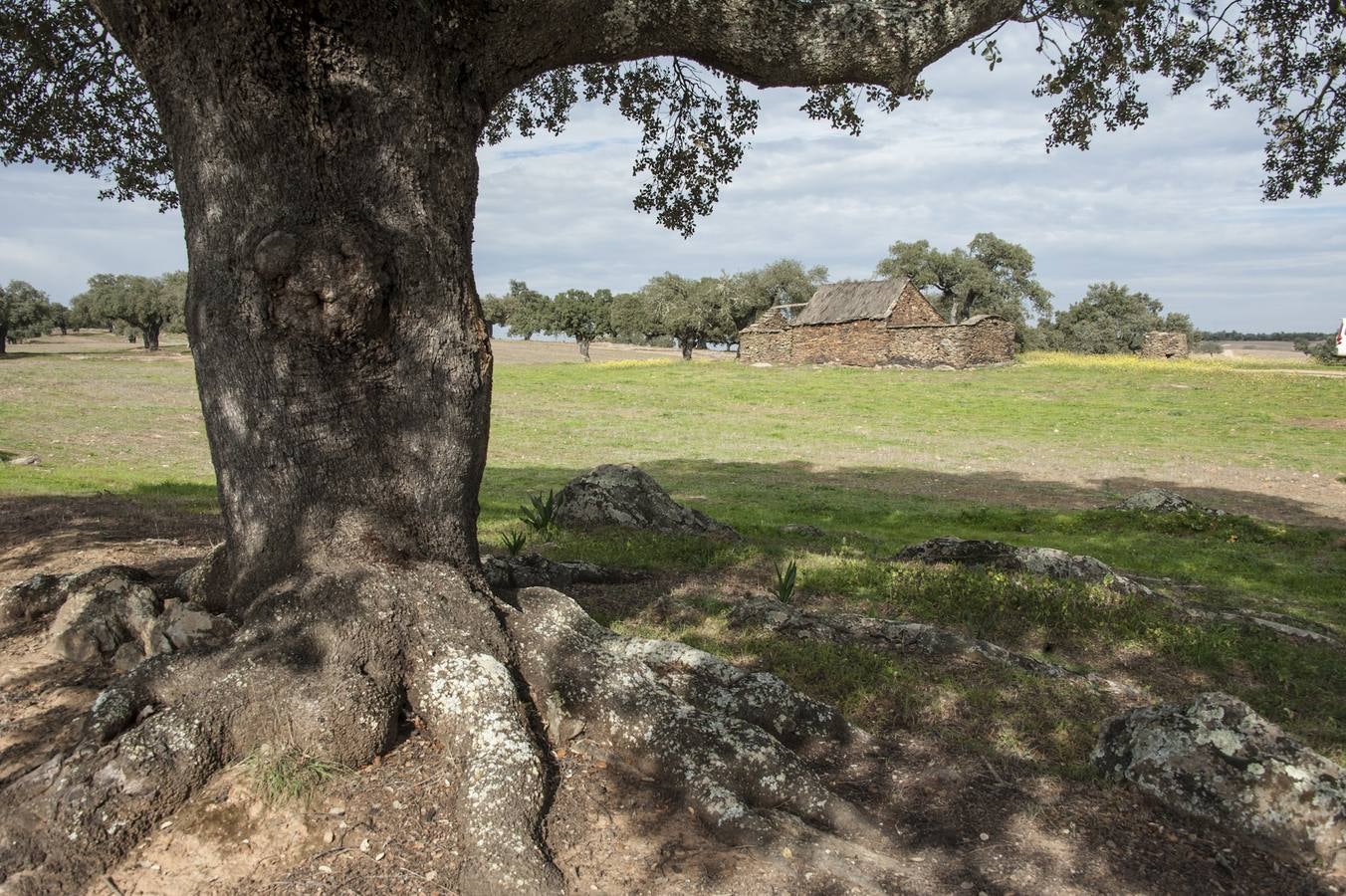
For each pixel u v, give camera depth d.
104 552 7.99
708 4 5.16
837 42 5.35
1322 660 7.42
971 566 9.86
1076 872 3.91
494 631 4.86
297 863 3.61
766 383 46.38
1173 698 6.30
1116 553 13.19
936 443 28.39
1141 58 9.22
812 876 3.70
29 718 4.58
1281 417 32.78
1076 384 42.28
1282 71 9.55
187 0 4.43
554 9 4.94
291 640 4.42
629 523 11.57
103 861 3.56
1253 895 3.82
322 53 4.58
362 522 4.89
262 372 4.73
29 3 8.13
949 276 83.00
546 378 50.62
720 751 4.36
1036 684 6.05
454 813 3.89
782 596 7.61
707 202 9.68
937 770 4.71
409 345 4.89
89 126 9.23
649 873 3.70
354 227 4.60
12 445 21.25
